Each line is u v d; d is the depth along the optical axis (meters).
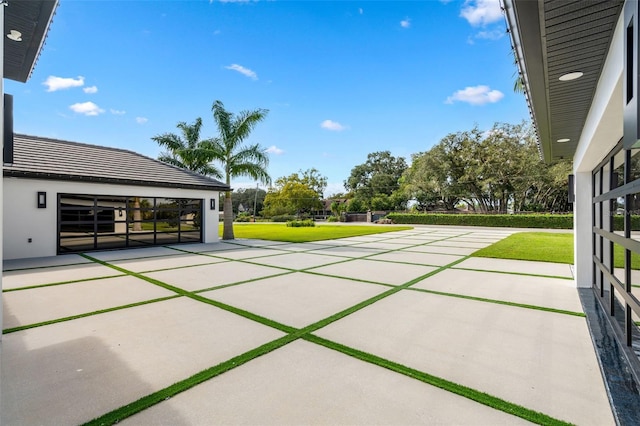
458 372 2.36
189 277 5.93
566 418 1.81
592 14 1.79
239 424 1.76
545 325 3.40
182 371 2.37
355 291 4.90
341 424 1.76
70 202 9.20
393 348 2.80
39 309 3.94
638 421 1.76
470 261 7.93
